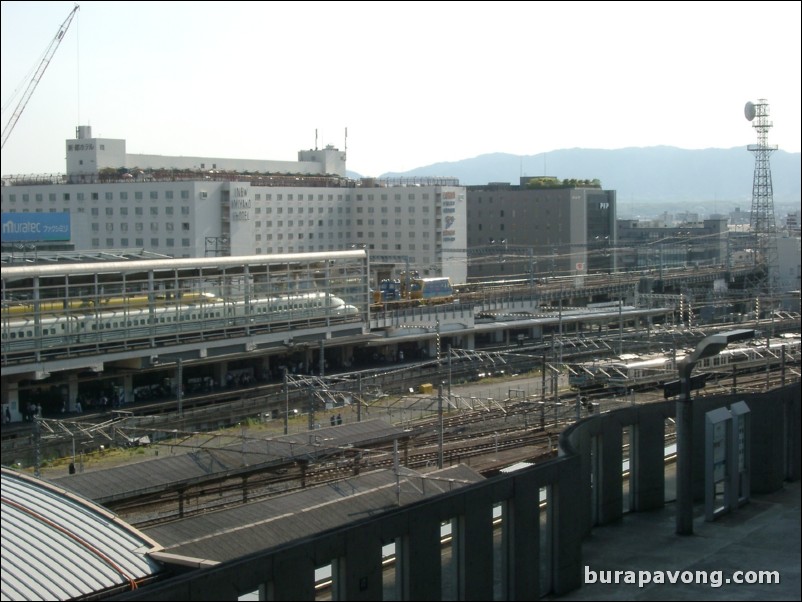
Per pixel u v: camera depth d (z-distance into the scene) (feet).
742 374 221.66
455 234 427.33
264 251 402.72
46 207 395.75
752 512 102.68
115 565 85.71
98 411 215.10
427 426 167.94
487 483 75.56
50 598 79.05
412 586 70.49
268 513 103.35
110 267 227.20
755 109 420.77
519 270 476.95
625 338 252.42
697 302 369.09
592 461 98.07
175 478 122.11
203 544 90.63
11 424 200.03
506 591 78.02
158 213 378.94
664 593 80.07
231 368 268.82
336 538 66.33
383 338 290.97
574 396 219.00
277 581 63.21
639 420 102.63
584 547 91.30
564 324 344.28
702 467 109.50
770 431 110.32
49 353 213.25
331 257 283.18
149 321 235.40
